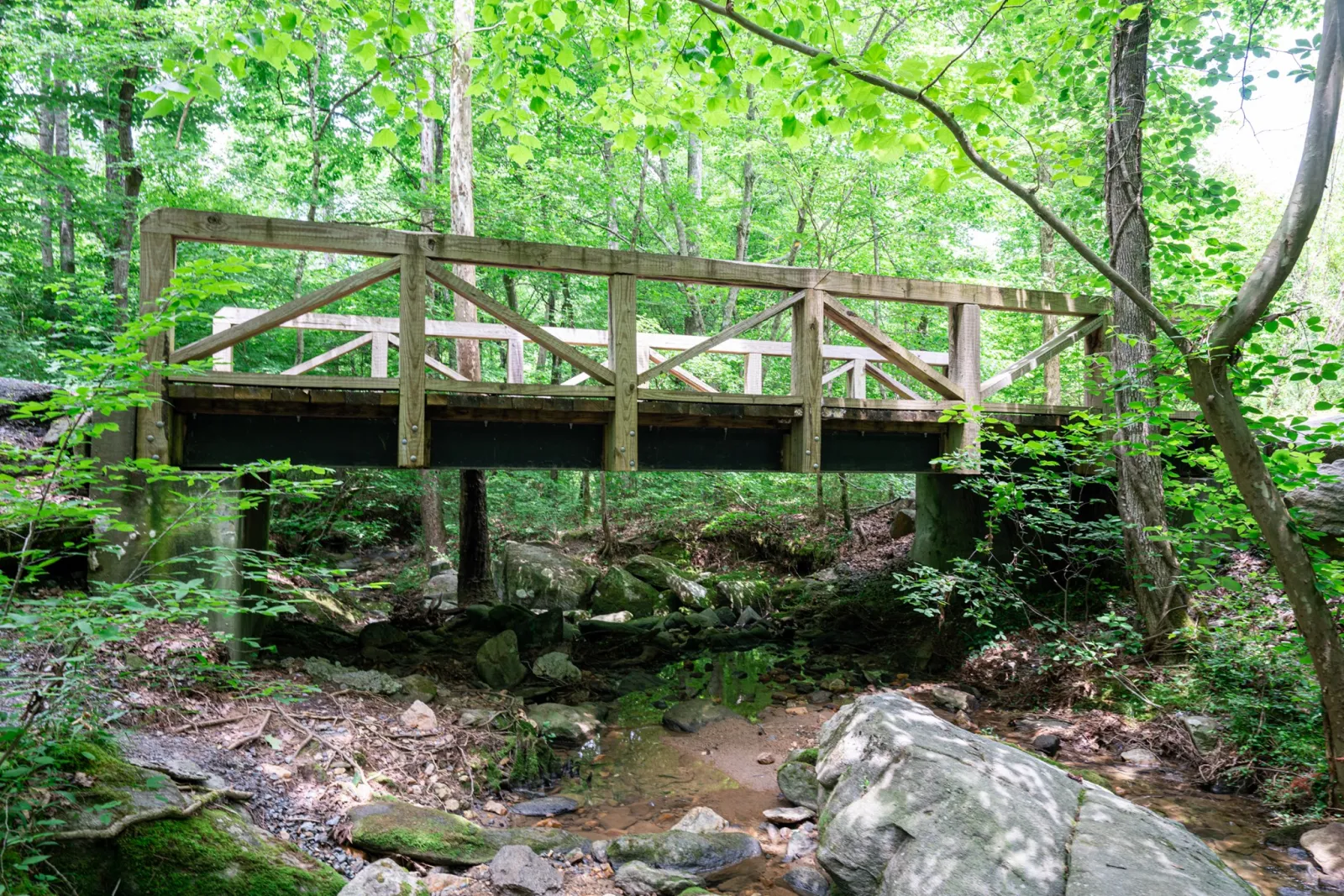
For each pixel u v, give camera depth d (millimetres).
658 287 14766
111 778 3418
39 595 4789
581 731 6055
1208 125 6859
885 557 11484
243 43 4141
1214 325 4520
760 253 18188
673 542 12977
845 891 3824
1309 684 5395
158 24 11031
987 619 8102
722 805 5113
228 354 7648
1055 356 8117
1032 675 7016
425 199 12719
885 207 12641
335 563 11430
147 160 11266
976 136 4582
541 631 8375
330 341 15133
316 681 5625
